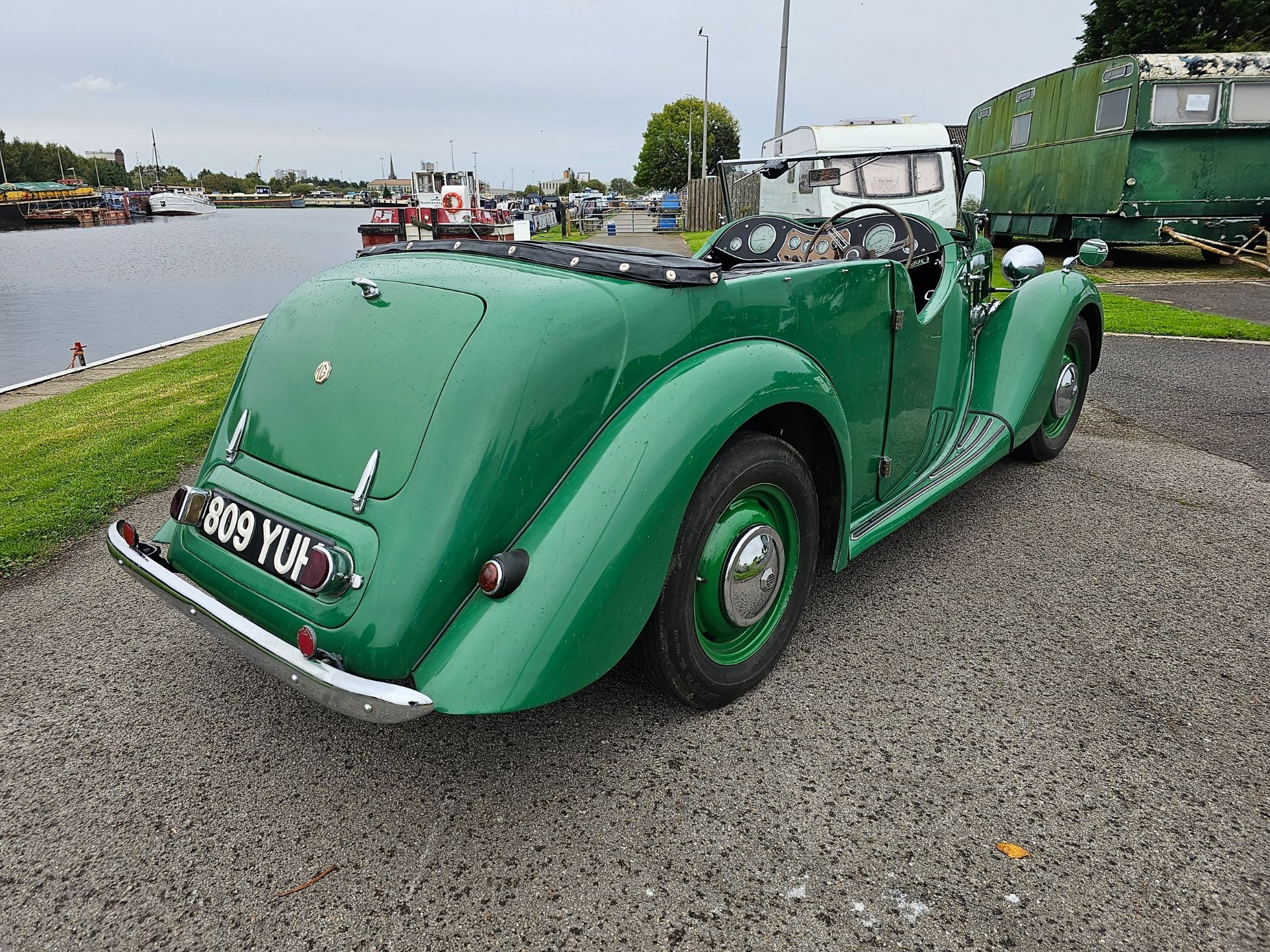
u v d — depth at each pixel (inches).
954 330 139.5
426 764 91.0
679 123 2942.9
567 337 78.8
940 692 101.0
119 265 1306.6
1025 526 149.6
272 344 95.5
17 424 255.9
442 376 78.0
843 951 66.7
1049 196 600.1
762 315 95.0
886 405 118.0
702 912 70.8
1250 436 197.5
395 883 74.8
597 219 1421.0
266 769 91.1
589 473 79.0
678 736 94.1
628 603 77.9
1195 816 80.1
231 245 1809.8
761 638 101.3
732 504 91.5
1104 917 69.2
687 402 82.8
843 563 108.8
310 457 84.2
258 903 73.1
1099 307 171.6
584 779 87.5
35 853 79.6
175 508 93.3
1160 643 110.7
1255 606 119.4
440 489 74.8
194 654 116.5
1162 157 498.3
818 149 391.2
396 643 73.3
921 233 149.2
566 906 71.8
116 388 301.6
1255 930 67.6
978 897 71.6
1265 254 518.9
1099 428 207.2
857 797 83.7
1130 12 1069.8
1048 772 86.7
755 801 83.7
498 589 73.4
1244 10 1006.4
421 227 1128.8
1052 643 111.2
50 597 134.7
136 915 72.2
